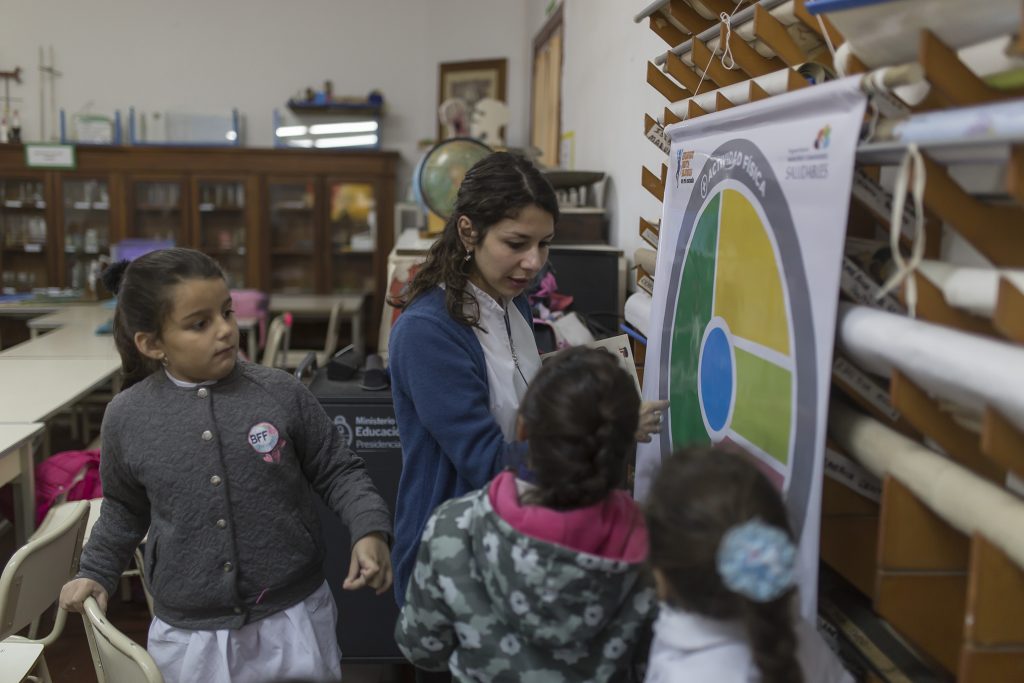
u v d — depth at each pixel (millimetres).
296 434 1459
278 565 1414
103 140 7082
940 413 786
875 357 812
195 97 7266
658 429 1266
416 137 7375
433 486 1346
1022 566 667
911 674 948
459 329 1329
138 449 1376
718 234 1146
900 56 823
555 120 4855
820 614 1097
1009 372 614
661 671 827
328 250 7062
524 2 6418
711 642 799
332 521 2307
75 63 7156
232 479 1383
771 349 967
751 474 776
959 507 735
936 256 942
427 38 7227
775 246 960
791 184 925
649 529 804
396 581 1387
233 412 1399
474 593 1033
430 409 1282
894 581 849
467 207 1291
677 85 1650
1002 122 620
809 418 874
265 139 7348
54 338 4348
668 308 1366
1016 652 717
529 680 1017
